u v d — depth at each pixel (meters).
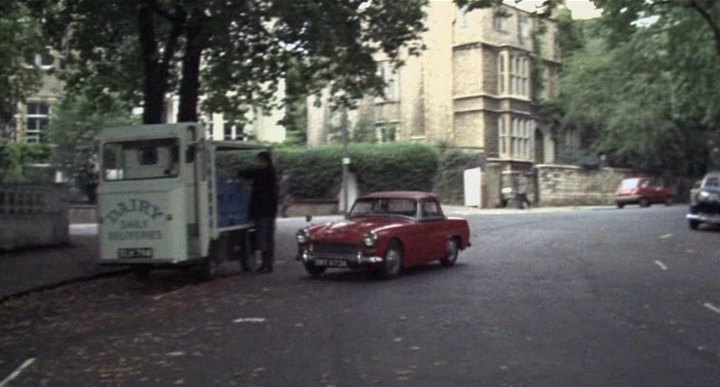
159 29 22.72
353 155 46.66
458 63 51.34
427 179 47.28
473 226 29.06
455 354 9.48
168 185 15.53
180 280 16.38
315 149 47.28
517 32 52.62
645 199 49.69
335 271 17.41
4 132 36.91
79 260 18.78
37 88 28.14
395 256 16.17
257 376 8.55
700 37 29.59
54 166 39.06
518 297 13.68
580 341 10.20
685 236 25.30
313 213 43.16
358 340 10.28
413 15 22.72
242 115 26.31
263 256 17.30
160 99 20.62
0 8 19.72
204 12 19.27
